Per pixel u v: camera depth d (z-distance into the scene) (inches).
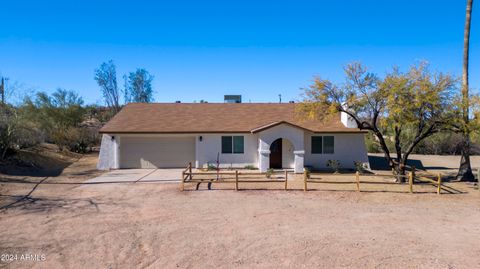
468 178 735.7
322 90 698.8
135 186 631.2
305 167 870.4
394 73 695.7
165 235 350.9
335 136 911.0
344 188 622.2
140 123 930.1
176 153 922.7
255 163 901.8
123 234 352.2
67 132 1232.2
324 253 304.3
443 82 625.9
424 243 333.4
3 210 437.7
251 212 448.1
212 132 890.1
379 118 719.1
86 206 470.9
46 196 530.6
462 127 629.6
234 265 277.4
